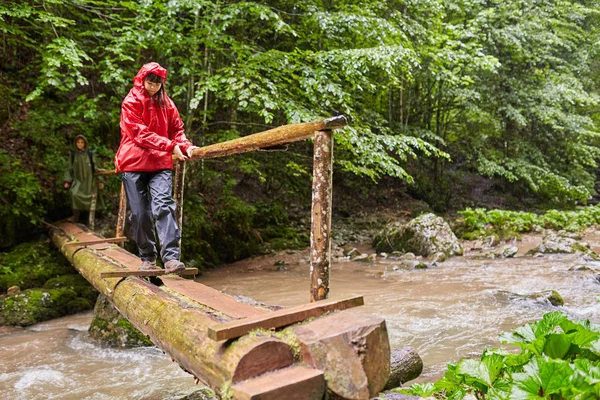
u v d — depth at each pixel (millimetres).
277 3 10375
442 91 14438
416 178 16609
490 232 11492
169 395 3766
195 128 11281
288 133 2625
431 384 2752
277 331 2105
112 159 9531
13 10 6992
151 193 3717
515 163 15953
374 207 15328
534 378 1918
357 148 8469
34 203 8203
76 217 8336
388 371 2027
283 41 11258
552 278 7227
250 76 7855
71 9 8906
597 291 6316
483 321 5254
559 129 16391
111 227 8805
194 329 2406
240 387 1804
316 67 8391
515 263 8781
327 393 1873
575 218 13078
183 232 9008
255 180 13344
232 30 10398
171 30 8266
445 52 10406
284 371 1899
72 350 4934
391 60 8359
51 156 8953
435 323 5234
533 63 15820
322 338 1924
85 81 6957
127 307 3424
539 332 2404
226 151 3146
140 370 4340
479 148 16844
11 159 8453
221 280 8148
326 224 2494
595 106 18703
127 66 10414
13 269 7086
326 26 8711
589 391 1802
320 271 2496
